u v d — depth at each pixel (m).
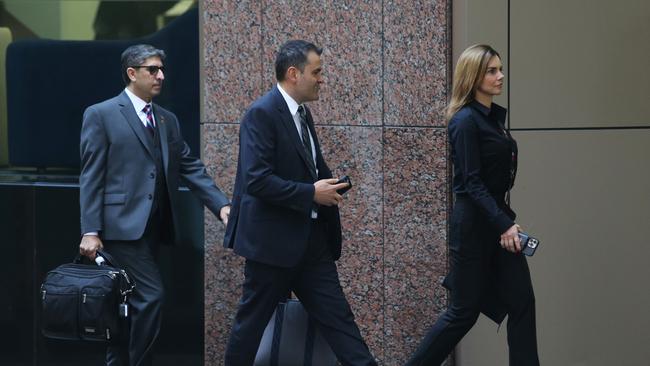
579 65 25.27
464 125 21.47
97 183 23.36
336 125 25.53
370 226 25.58
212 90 25.92
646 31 25.28
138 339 23.47
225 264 26.14
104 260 23.06
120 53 27.47
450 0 25.30
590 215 25.50
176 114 27.27
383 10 25.28
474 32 24.86
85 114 23.67
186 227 26.89
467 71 21.70
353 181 25.55
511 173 22.00
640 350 25.73
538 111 25.27
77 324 22.52
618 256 25.61
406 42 25.23
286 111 20.97
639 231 25.58
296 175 20.95
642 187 25.50
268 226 20.83
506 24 25.02
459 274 22.08
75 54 27.62
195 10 27.08
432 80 25.20
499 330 25.61
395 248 25.53
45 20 27.69
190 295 26.92
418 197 25.42
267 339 22.28
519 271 22.06
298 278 21.42
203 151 26.22
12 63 27.89
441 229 25.39
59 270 22.94
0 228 27.66
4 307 27.75
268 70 25.73
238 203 21.50
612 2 25.20
